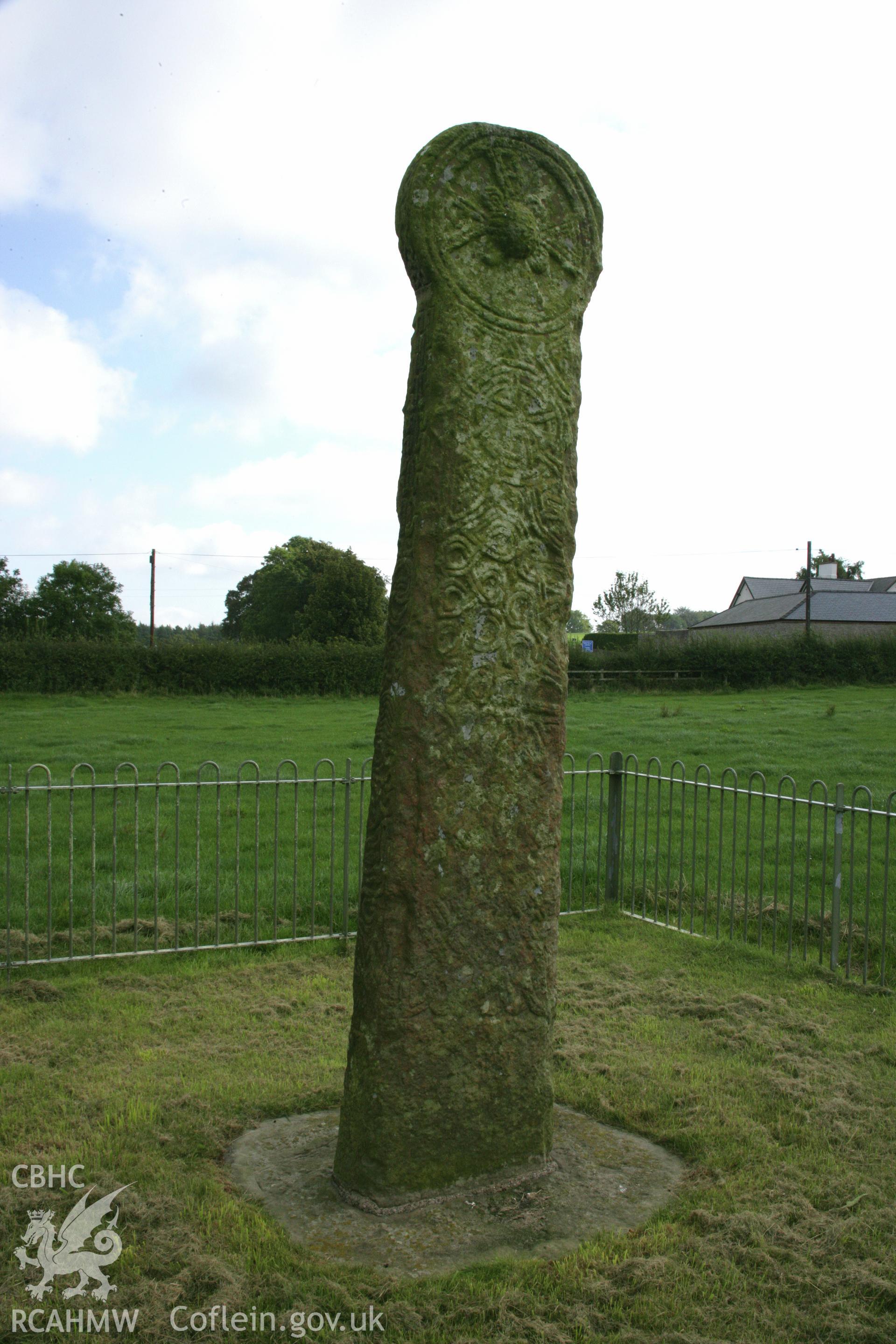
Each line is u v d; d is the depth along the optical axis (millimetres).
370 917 3611
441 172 3518
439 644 3557
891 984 6344
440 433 3535
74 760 15320
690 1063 5082
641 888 8742
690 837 10500
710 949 7059
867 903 6289
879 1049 5223
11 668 31344
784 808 11938
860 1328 3021
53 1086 4723
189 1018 5691
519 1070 3805
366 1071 3598
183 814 11227
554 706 3816
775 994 6152
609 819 8180
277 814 7230
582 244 3836
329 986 6289
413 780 3559
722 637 38219
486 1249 3379
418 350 3607
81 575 51375
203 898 8125
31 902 7898
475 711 3637
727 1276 3270
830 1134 4277
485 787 3674
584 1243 3424
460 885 3641
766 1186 3844
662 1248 3416
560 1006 5961
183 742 18344
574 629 85188
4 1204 3574
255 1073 4910
